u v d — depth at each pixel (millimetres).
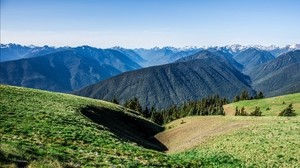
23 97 66750
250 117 71938
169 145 70625
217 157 40719
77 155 29141
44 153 25531
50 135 37125
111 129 59344
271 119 63750
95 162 27438
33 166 19344
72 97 91125
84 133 41625
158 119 160875
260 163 37031
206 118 88625
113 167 26578
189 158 40188
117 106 102875
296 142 42656
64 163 22766
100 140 39656
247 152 41625
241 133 52500
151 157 36156
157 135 82125
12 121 40938
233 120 71125
